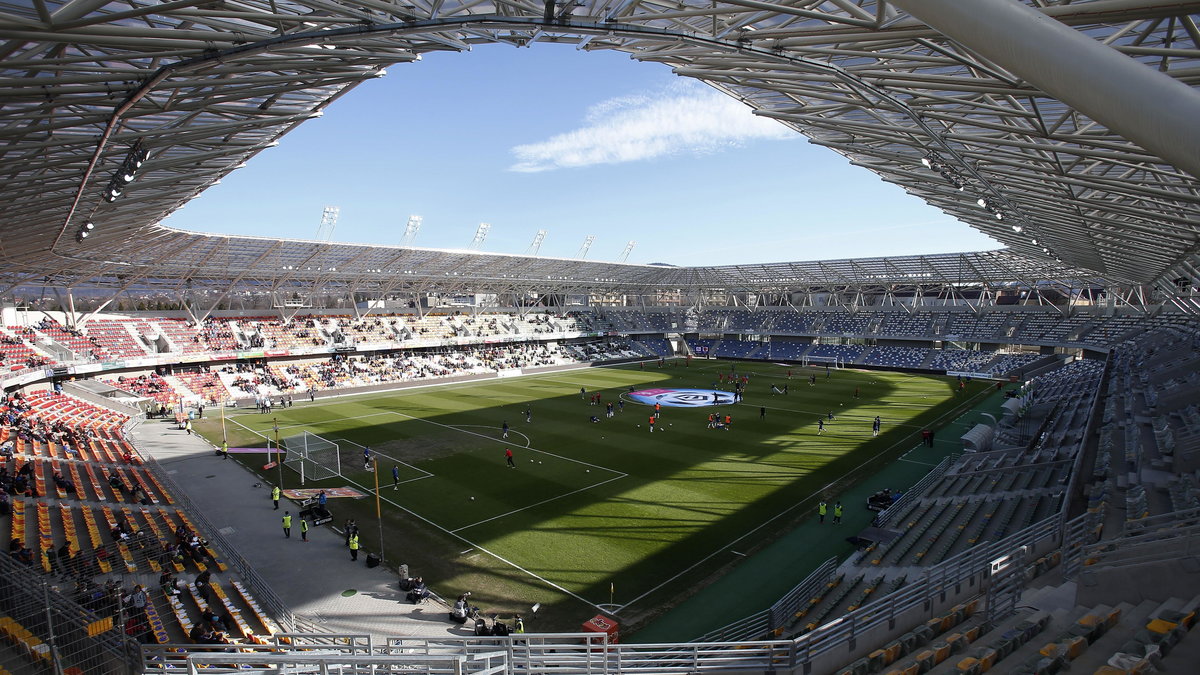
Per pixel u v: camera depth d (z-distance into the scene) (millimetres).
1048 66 3701
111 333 56344
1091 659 9320
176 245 47125
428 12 12523
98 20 9445
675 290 107000
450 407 52625
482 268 70875
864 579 18781
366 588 19688
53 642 11281
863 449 37000
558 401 55406
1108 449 23250
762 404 53062
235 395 57375
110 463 32875
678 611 18453
